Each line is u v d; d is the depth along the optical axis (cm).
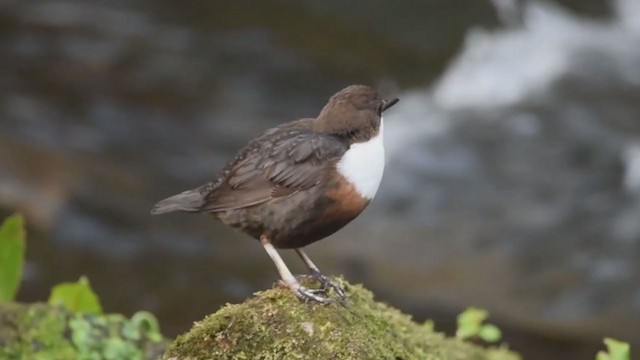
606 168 1512
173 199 660
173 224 1355
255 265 1280
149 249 1299
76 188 1378
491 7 1928
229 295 1218
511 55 1773
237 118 1612
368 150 649
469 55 1797
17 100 1553
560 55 1750
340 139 649
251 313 605
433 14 1936
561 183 1488
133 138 1527
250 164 644
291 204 633
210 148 1534
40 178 1373
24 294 1186
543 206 1443
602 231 1394
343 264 1298
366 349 598
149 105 1606
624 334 1195
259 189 636
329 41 1845
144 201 1395
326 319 605
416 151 1549
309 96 1698
